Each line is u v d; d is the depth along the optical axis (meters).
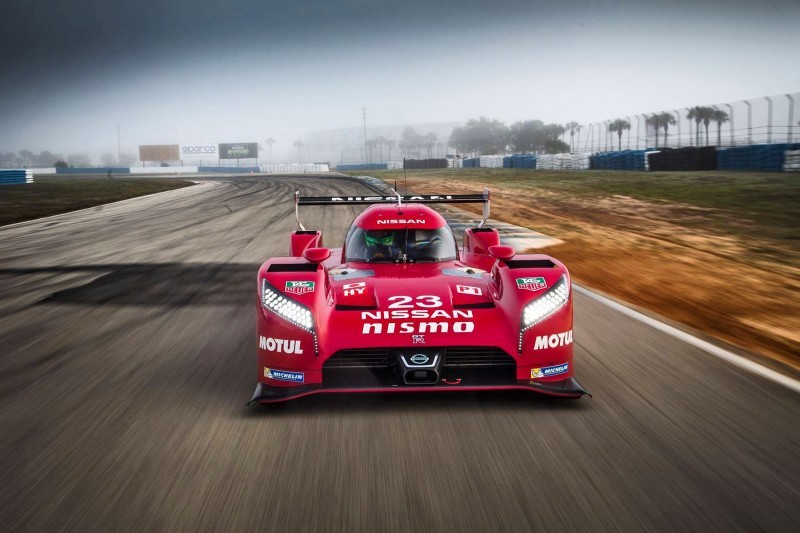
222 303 6.92
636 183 26.11
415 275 4.39
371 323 3.57
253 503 2.48
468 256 5.29
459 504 2.44
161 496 2.56
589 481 2.63
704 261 9.12
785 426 3.24
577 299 6.62
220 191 34.88
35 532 2.31
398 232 4.96
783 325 5.61
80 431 3.34
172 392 3.96
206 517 2.38
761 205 16.64
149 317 6.28
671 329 5.34
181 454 2.98
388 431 3.19
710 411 3.45
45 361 4.79
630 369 4.25
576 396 3.53
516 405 3.54
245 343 5.19
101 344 5.26
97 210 23.50
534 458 2.86
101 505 2.50
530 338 3.51
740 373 4.15
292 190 31.77
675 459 2.84
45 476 2.79
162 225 16.77
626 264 8.98
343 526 2.29
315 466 2.80
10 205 26.95
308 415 3.43
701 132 37.59
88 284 8.34
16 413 3.65
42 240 14.09
